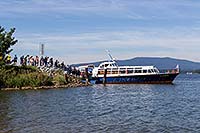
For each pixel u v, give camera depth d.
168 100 67.12
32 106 51.84
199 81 178.88
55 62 105.06
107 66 119.25
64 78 101.88
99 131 33.25
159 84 117.81
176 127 36.03
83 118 41.06
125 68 118.31
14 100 60.44
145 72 117.88
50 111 46.50
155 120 40.47
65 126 35.34
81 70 120.44
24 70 96.00
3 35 96.19
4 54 96.62
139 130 34.19
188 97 74.31
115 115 44.47
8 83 88.00
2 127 34.19
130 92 86.94
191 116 44.06
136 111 49.03
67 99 64.50
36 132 32.03
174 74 117.69
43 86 93.06
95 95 76.25
